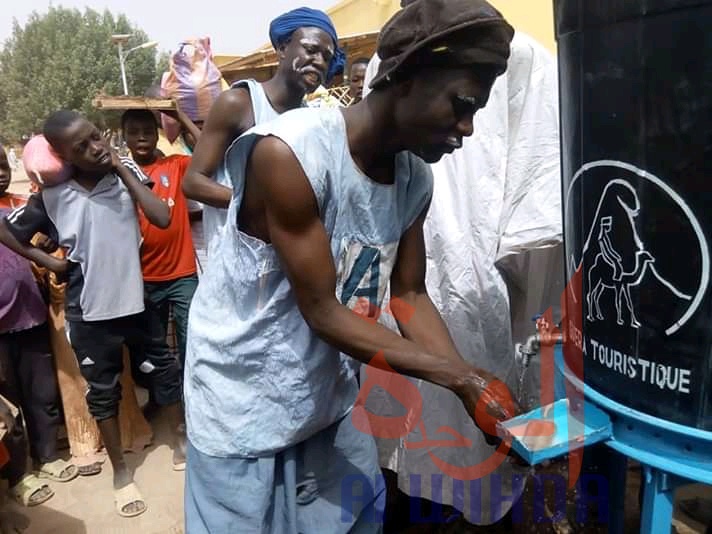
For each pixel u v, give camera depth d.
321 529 1.42
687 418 0.96
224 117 1.97
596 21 0.97
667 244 0.93
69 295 2.47
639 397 1.01
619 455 1.52
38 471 2.74
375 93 1.06
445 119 0.97
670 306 0.94
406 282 1.40
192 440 1.37
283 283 1.19
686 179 0.89
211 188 1.96
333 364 1.30
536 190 1.64
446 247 1.78
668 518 1.04
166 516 2.43
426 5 0.93
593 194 1.04
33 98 30.12
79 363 2.49
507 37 0.95
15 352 2.61
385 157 1.15
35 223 2.42
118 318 2.49
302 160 1.02
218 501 1.34
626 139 0.95
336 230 1.15
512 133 1.68
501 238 1.68
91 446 2.84
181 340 2.87
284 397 1.27
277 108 2.12
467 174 1.74
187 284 2.80
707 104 0.86
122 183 2.50
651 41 0.89
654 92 0.90
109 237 2.42
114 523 2.39
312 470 1.41
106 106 2.81
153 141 2.95
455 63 0.93
